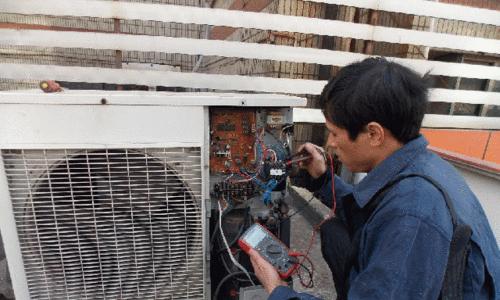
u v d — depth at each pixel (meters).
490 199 1.72
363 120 0.75
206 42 2.29
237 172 1.28
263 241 1.15
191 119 1.10
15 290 1.13
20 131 0.99
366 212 0.88
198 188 1.17
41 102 0.98
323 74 2.96
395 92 0.71
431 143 2.42
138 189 1.12
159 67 3.94
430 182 0.73
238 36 3.92
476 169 1.75
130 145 1.07
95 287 1.19
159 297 1.25
